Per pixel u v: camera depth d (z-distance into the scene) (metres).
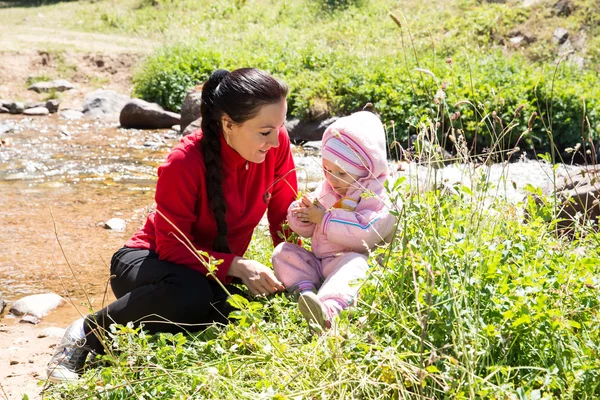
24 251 5.96
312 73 12.68
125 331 2.96
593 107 10.58
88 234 6.46
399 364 2.46
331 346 2.68
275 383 2.65
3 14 23.12
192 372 2.74
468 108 10.19
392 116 10.78
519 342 2.68
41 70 16.08
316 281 3.64
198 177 3.58
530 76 11.43
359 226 3.46
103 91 14.57
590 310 2.70
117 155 10.34
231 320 3.54
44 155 10.22
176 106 13.66
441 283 2.80
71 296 5.04
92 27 20.95
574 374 2.44
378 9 19.38
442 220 3.07
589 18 16.19
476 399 2.38
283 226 4.02
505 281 2.72
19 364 3.88
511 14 16.67
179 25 20.39
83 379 2.95
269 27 19.92
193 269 3.57
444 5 18.75
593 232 3.67
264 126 3.41
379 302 2.90
